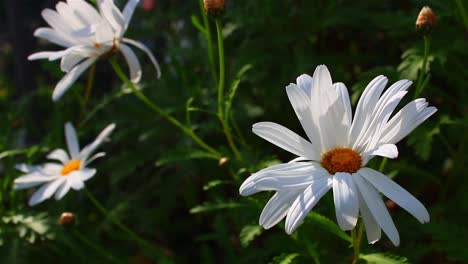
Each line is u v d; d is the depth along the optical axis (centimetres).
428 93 37
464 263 31
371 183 24
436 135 38
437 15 33
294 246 33
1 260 37
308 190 24
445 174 39
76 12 33
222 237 38
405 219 34
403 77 32
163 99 43
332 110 25
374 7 43
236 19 39
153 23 50
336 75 38
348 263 32
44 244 40
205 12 31
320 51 42
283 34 40
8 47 84
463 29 34
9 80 79
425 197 39
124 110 44
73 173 37
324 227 28
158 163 35
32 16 68
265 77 40
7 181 41
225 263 38
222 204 32
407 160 39
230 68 41
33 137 56
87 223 43
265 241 39
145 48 34
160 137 43
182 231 45
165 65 46
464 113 36
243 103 41
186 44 50
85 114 48
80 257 39
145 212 42
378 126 24
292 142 25
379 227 24
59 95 33
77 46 33
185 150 35
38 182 37
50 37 34
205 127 36
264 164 33
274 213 24
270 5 40
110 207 43
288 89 25
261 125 25
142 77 50
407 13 43
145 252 40
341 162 24
